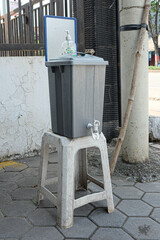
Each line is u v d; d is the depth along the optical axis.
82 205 2.25
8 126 3.61
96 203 2.52
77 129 2.11
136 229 2.11
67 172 2.09
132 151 3.21
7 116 3.58
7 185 2.93
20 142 3.73
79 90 2.07
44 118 3.86
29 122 3.75
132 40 3.05
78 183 2.79
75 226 2.16
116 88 4.28
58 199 2.15
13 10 4.22
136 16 3.00
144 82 3.11
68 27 2.79
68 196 2.11
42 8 3.75
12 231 2.11
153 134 4.30
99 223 2.20
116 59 4.21
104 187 2.32
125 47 3.11
